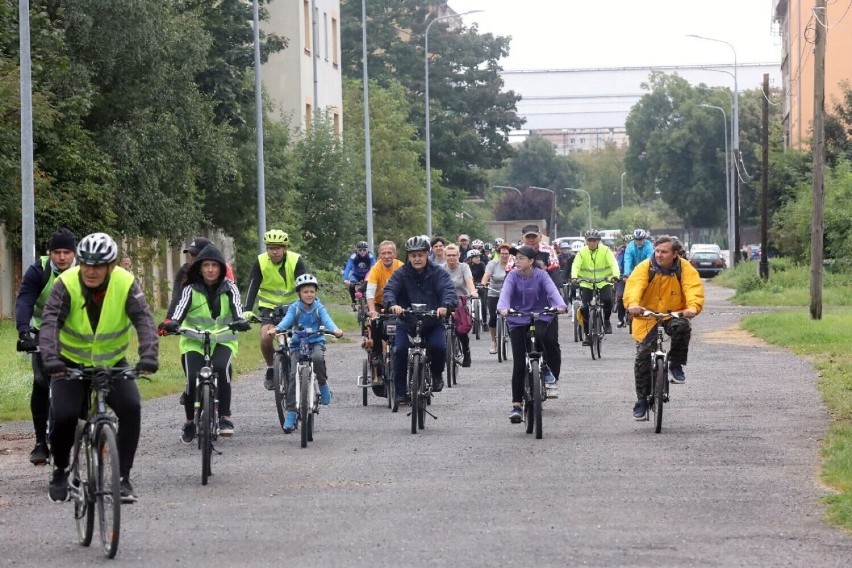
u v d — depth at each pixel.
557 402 32.03
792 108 159.75
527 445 24.81
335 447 25.03
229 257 97.00
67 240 21.27
